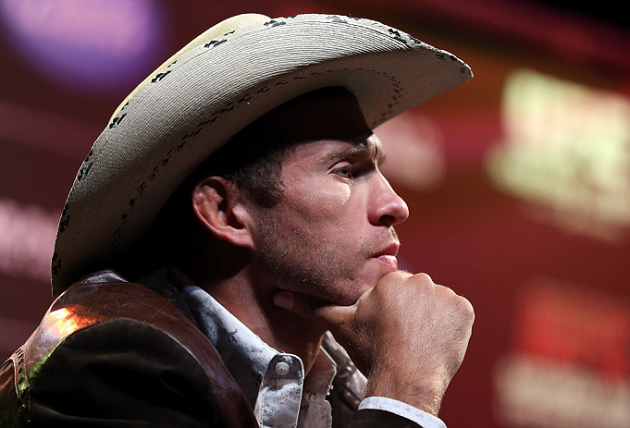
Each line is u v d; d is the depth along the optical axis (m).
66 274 1.72
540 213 5.28
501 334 5.00
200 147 1.62
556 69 5.55
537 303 5.16
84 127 3.81
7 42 3.67
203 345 1.40
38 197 3.66
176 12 4.11
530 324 5.11
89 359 1.30
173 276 1.77
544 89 5.48
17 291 3.55
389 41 1.54
